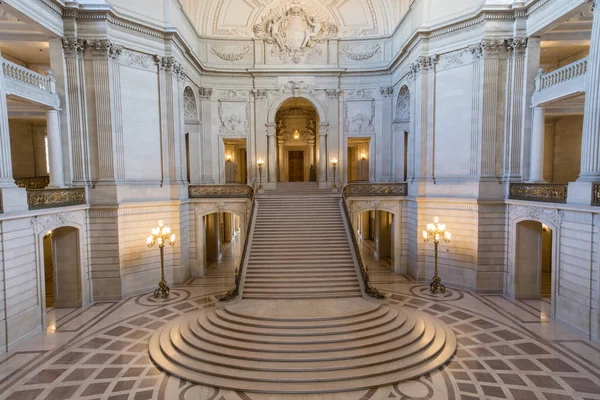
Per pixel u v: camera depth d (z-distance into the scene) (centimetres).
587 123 1131
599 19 1096
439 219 1634
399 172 2164
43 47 1542
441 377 883
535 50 1439
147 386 857
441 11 1595
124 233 1500
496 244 1494
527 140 1473
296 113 2805
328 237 1591
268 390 827
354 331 1034
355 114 2228
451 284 1608
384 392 826
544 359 959
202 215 1825
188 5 2077
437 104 1645
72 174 1450
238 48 2206
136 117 1559
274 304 1216
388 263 2058
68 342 1091
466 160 1560
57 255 1401
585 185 1084
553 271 1227
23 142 1912
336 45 2214
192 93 2030
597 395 802
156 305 1400
